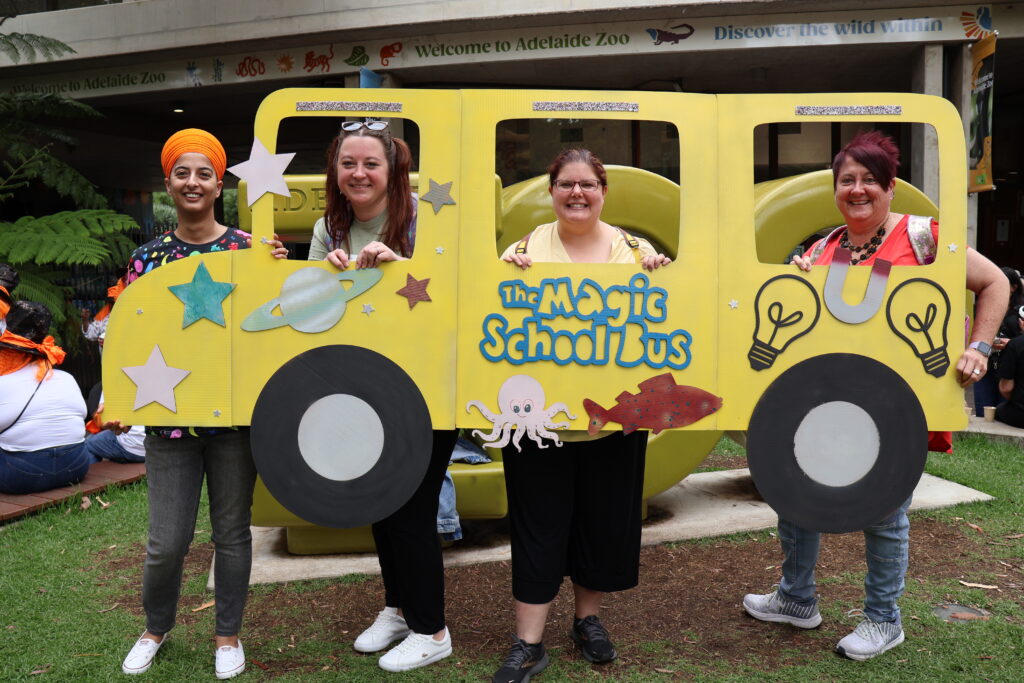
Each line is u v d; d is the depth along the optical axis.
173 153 2.61
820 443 2.44
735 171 2.43
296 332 2.43
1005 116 12.28
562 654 2.85
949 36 8.27
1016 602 3.22
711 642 2.94
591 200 2.55
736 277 2.43
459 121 2.42
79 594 3.46
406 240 2.58
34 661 2.81
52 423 4.77
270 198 2.41
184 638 3.01
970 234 8.38
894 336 2.43
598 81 9.88
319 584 3.57
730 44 8.51
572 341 2.42
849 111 2.43
